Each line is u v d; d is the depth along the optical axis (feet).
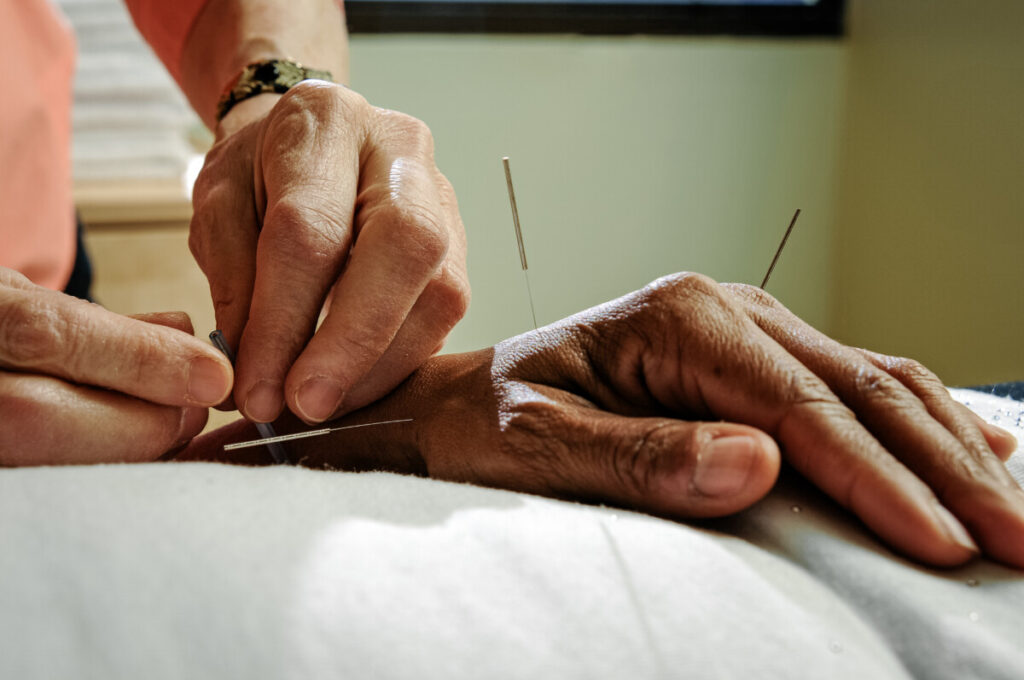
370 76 5.44
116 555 0.97
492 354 1.80
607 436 1.43
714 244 5.88
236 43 2.83
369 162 1.86
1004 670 0.97
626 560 1.08
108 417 1.49
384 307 1.64
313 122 1.82
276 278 1.65
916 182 5.12
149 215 5.24
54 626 0.90
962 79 4.69
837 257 5.82
